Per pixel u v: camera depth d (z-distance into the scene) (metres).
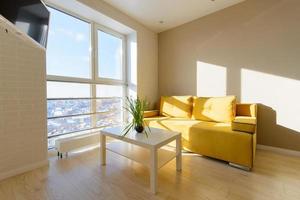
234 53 2.84
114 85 3.30
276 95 2.49
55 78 2.35
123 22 3.01
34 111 1.92
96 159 2.21
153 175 1.49
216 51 3.03
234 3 2.78
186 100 3.11
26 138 1.85
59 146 2.20
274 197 1.41
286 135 2.43
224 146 2.03
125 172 1.85
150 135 1.84
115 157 2.27
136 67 3.36
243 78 2.76
